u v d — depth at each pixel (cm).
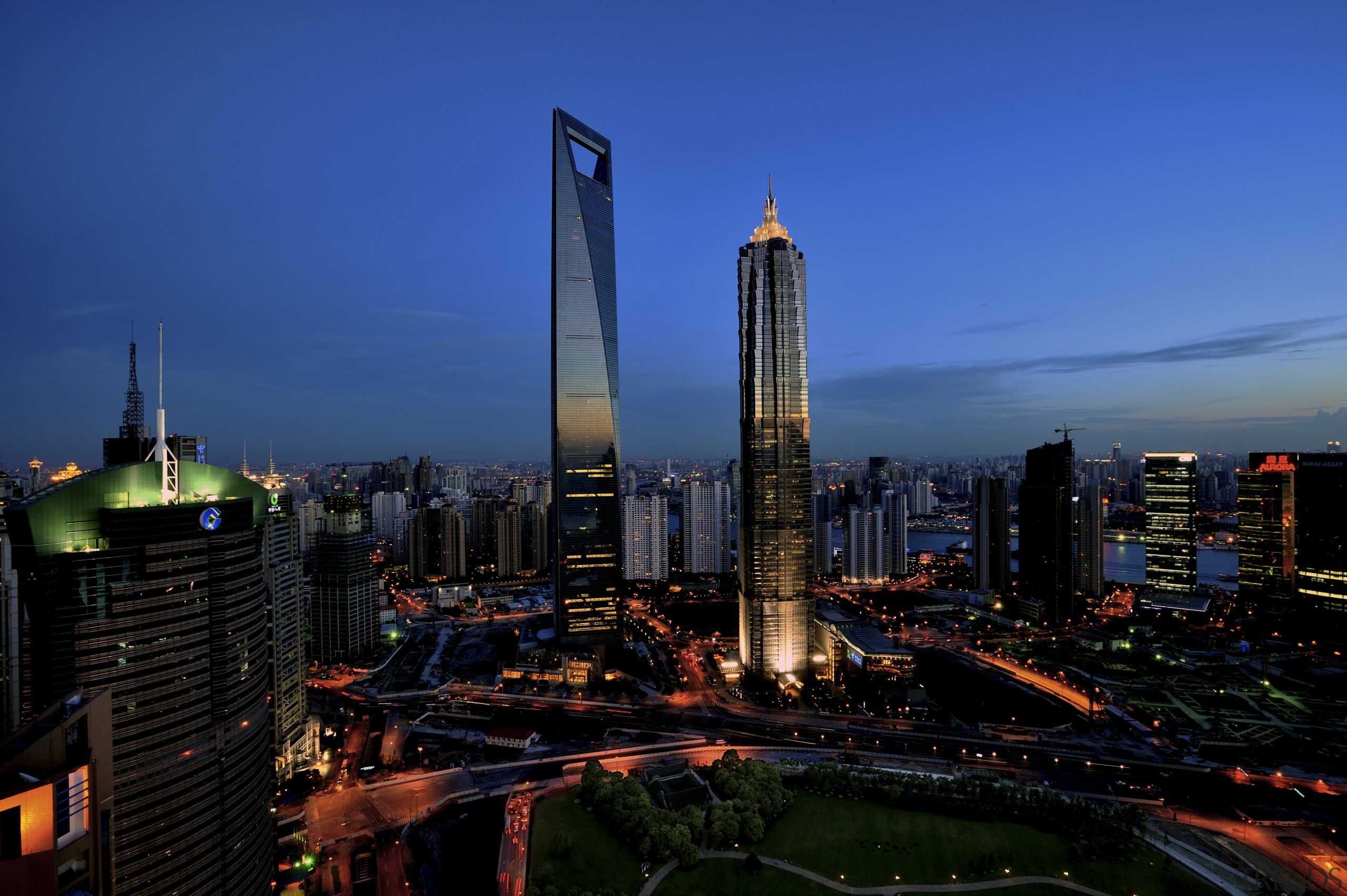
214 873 16638
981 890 18962
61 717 7256
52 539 14938
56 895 6050
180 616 16238
